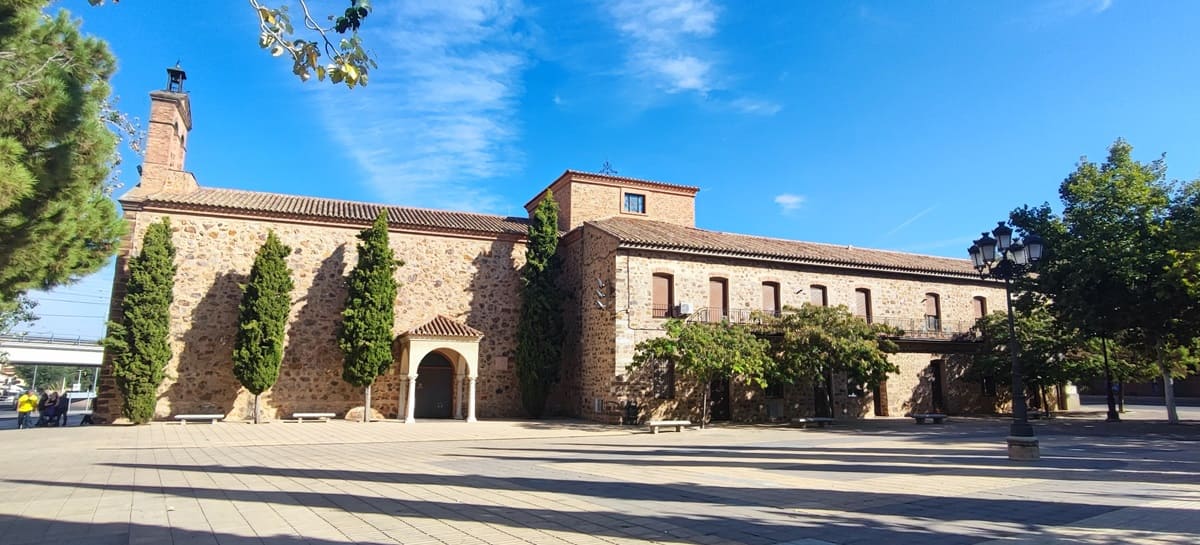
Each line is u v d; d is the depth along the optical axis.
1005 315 28.34
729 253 24.95
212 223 23.08
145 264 21.03
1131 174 22.05
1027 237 12.52
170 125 24.28
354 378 22.72
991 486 9.14
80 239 9.10
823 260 26.92
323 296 24.09
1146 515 7.02
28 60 7.78
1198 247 18.42
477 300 26.09
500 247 26.91
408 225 25.42
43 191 7.82
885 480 9.77
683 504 7.65
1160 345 23.45
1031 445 12.23
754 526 6.43
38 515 6.86
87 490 8.58
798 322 23.20
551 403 26.25
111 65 8.89
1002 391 30.48
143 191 23.33
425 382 25.28
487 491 8.56
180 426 20.33
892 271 28.77
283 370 23.16
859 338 22.73
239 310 22.41
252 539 5.77
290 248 23.02
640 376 22.97
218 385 22.36
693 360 20.48
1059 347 26.80
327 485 9.04
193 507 7.31
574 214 28.41
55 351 41.47
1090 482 9.51
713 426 22.36
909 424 23.44
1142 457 12.80
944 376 29.14
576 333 26.28
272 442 16.09
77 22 8.66
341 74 4.47
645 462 12.10
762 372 21.91
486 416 25.45
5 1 7.39
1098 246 21.33
